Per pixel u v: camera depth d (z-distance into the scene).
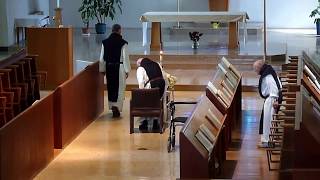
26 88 12.66
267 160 10.41
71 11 26.31
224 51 19.27
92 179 9.73
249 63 18.27
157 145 11.55
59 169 10.22
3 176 8.57
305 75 11.12
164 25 25.45
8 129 8.73
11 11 21.67
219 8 24.98
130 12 26.17
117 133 12.34
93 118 13.34
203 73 17.48
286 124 9.20
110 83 13.54
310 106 9.55
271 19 25.59
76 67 17.97
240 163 10.32
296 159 8.70
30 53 15.77
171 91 13.45
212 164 9.02
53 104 11.14
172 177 9.82
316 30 24.09
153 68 12.56
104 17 25.58
